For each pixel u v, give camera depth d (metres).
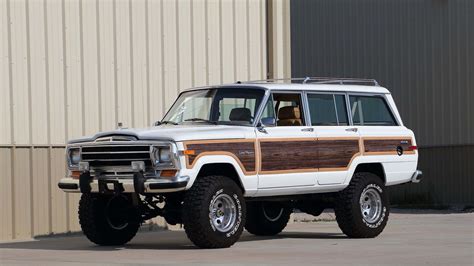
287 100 13.05
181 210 12.12
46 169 15.01
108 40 15.84
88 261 10.77
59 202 15.12
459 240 12.97
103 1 15.80
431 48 25.59
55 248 12.71
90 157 12.13
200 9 16.91
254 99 12.73
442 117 25.50
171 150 11.45
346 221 13.34
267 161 12.35
